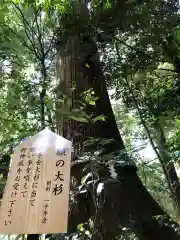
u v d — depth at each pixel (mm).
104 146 2646
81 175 2395
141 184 2660
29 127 2506
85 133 2723
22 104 2629
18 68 3098
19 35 3070
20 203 1628
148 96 3314
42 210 1586
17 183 1713
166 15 3250
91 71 3188
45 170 1745
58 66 3314
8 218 1578
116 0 3148
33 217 1566
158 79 3467
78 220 2273
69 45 3312
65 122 2812
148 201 2543
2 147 2438
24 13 3143
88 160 2195
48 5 3031
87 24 3240
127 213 2357
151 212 2438
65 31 3289
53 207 1593
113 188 2414
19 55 3172
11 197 1658
